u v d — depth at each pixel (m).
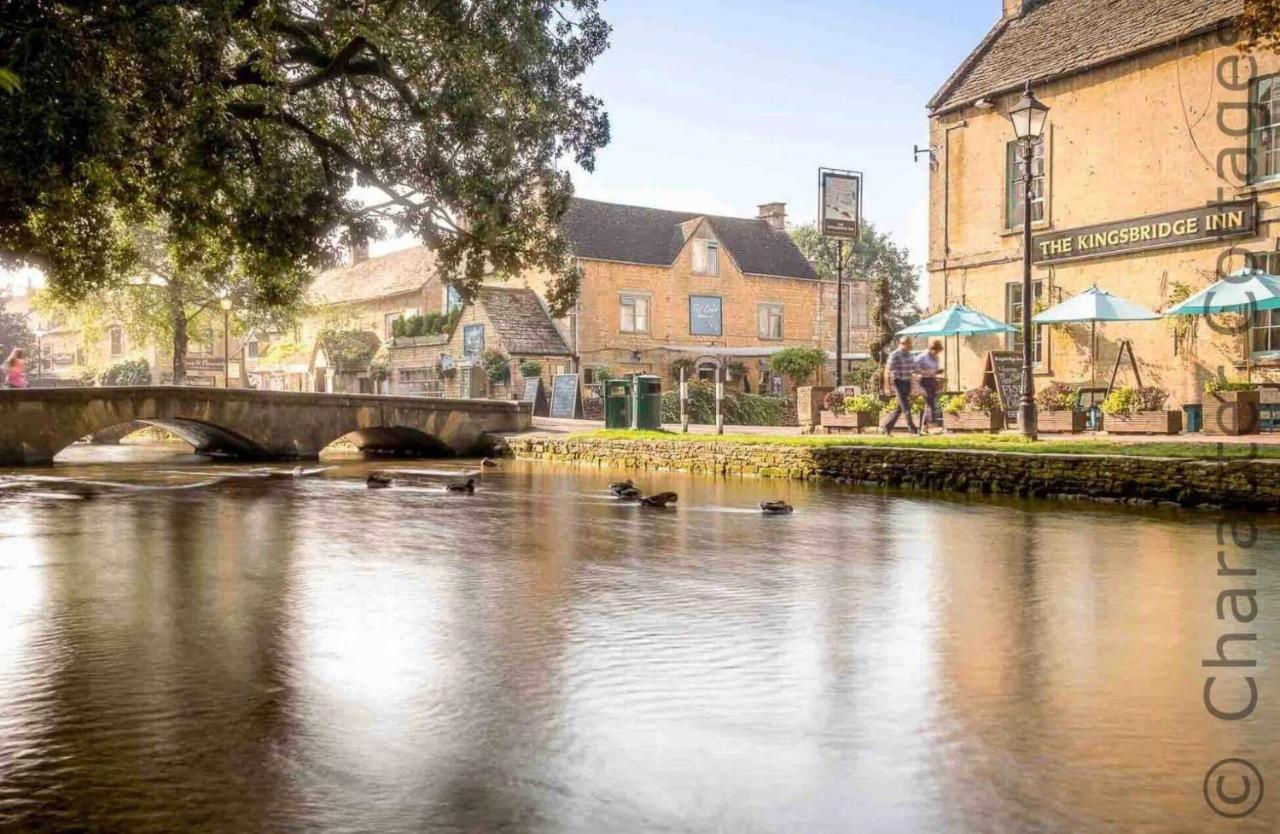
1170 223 19.55
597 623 6.02
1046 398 19.83
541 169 17.67
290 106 16.48
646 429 25.00
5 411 21.38
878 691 4.61
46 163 10.44
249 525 11.02
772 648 5.40
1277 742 3.94
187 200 14.91
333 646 5.45
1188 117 19.41
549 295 19.09
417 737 3.99
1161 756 3.78
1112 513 11.71
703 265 43.44
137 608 6.45
